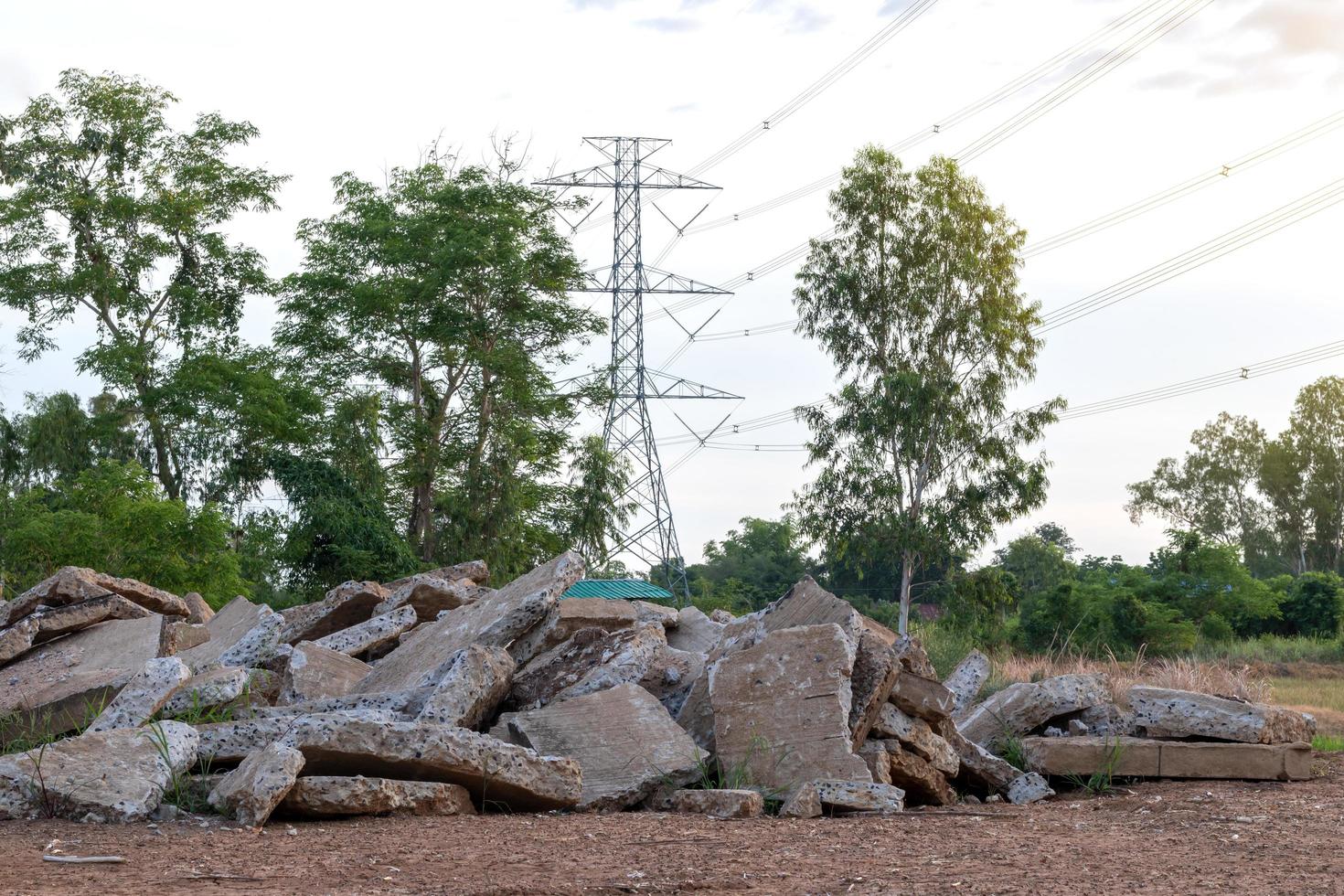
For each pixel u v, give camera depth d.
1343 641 37.19
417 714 8.43
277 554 35.97
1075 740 9.55
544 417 42.78
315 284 40.50
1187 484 82.44
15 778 6.70
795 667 8.33
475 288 40.94
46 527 27.19
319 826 6.61
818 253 38.12
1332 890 4.94
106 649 10.42
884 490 35.28
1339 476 74.50
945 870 5.46
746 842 6.29
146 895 4.72
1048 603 36.88
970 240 37.06
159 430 36.81
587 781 7.77
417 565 37.31
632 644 9.33
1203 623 41.78
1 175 37.00
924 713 8.88
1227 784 9.13
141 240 37.44
